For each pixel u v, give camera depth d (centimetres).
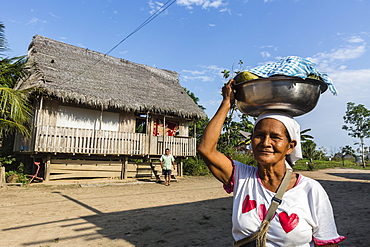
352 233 480
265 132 141
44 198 805
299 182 140
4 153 1359
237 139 2539
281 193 135
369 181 1501
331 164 4169
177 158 1580
